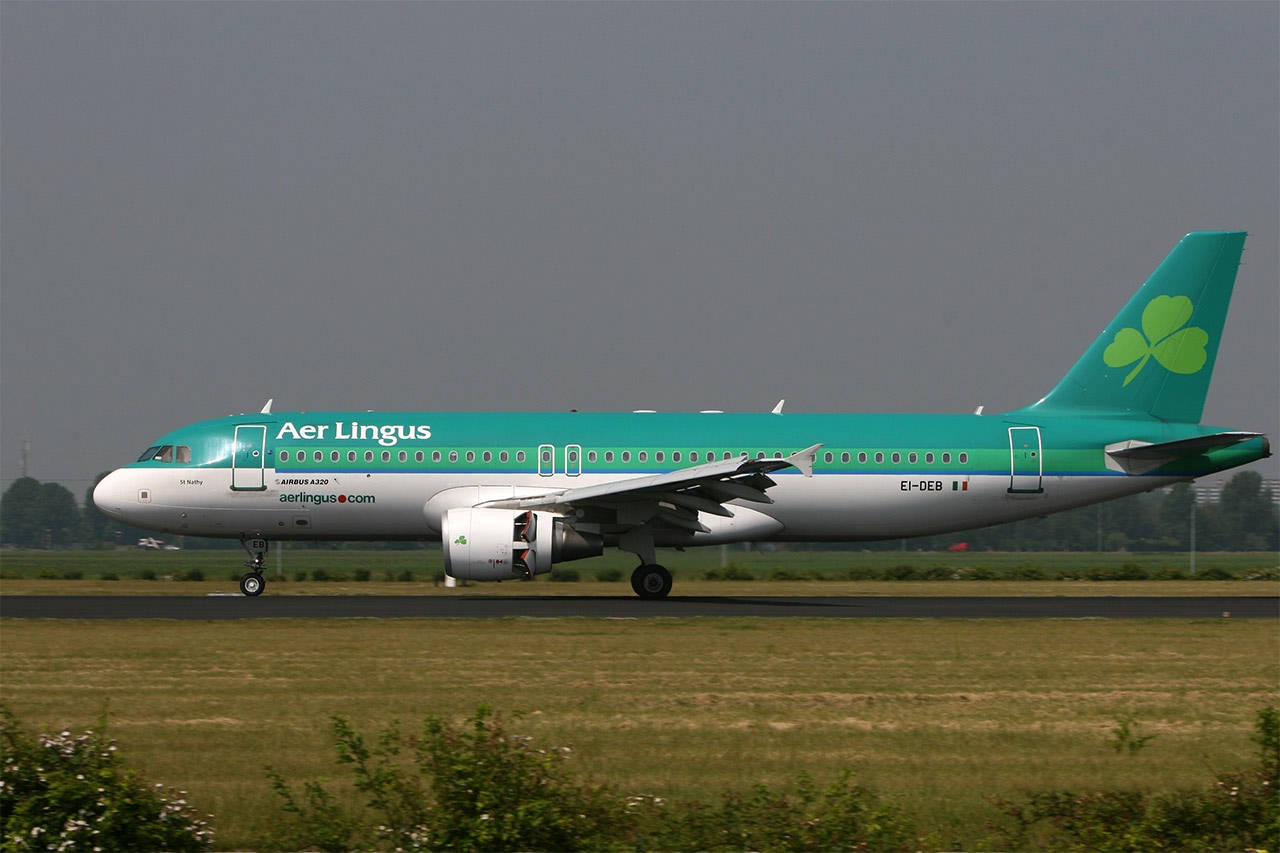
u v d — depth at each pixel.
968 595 162.62
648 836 45.53
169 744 58.84
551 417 148.88
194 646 92.94
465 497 144.25
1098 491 151.88
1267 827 45.84
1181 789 52.16
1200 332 154.25
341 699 70.31
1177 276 154.25
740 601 141.75
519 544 133.88
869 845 44.16
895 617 119.38
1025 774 55.03
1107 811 47.69
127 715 65.50
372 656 87.75
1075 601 146.12
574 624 109.19
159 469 146.12
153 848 43.88
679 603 137.00
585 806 45.47
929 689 75.44
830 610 127.75
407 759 56.16
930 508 150.12
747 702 70.31
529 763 46.72
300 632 102.25
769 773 54.44
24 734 49.59
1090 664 86.69
